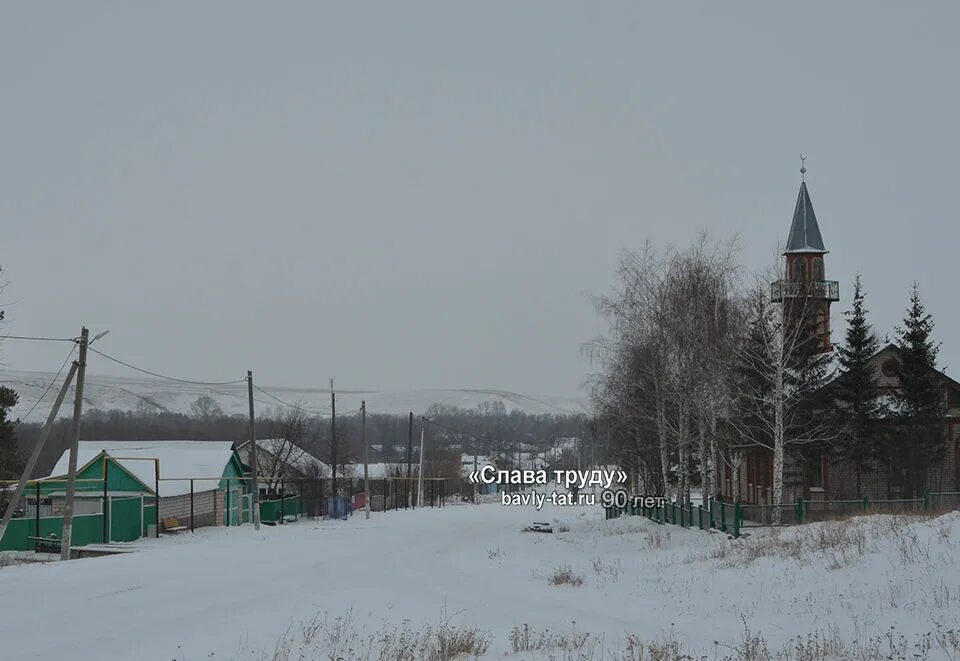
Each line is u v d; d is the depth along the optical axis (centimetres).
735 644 1703
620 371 5003
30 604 2092
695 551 3284
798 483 5134
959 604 1741
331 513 7781
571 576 2845
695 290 4494
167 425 17800
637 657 1510
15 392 5238
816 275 6269
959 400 5300
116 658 1504
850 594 1997
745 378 4797
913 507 3928
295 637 1708
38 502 4866
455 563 3438
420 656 1501
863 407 5056
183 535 5431
